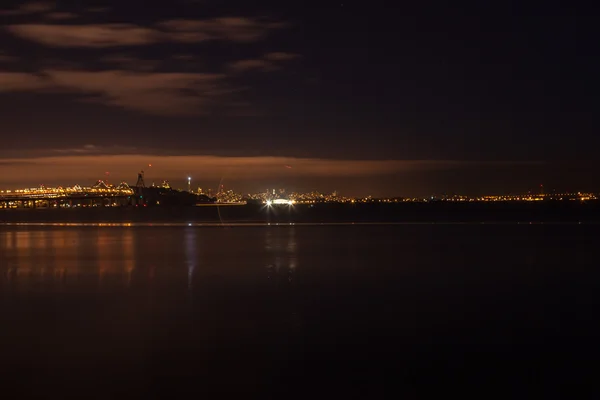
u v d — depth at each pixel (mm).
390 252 36000
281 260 31875
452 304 19531
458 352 14195
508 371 12898
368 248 38781
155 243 44000
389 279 24891
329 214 113062
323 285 23422
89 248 40094
